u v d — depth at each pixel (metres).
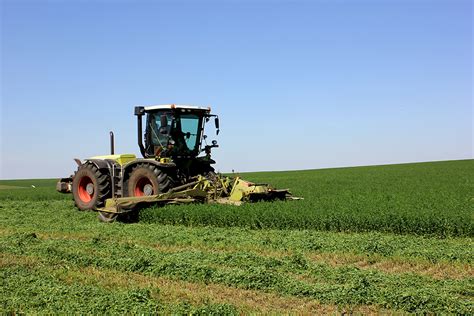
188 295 8.37
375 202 17.72
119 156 19.61
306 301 8.09
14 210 21.25
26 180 78.94
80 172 20.23
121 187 18.89
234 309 7.58
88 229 15.54
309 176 49.47
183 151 18.94
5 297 8.34
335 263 10.70
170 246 12.71
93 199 19.67
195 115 19.31
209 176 18.86
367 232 14.29
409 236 13.51
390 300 7.79
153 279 9.48
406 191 24.75
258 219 15.27
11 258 11.38
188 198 17.52
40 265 10.66
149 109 19.14
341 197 20.89
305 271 9.70
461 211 15.00
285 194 19.16
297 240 12.83
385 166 68.88
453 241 12.81
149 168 17.95
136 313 7.43
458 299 7.71
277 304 7.98
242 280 9.08
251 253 11.30
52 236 14.55
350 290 8.20
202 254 11.22
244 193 17.34
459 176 39.00
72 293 8.41
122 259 10.77
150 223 16.69
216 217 15.70
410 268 10.20
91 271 10.10
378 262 10.74
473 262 10.34
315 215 14.84
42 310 7.69
